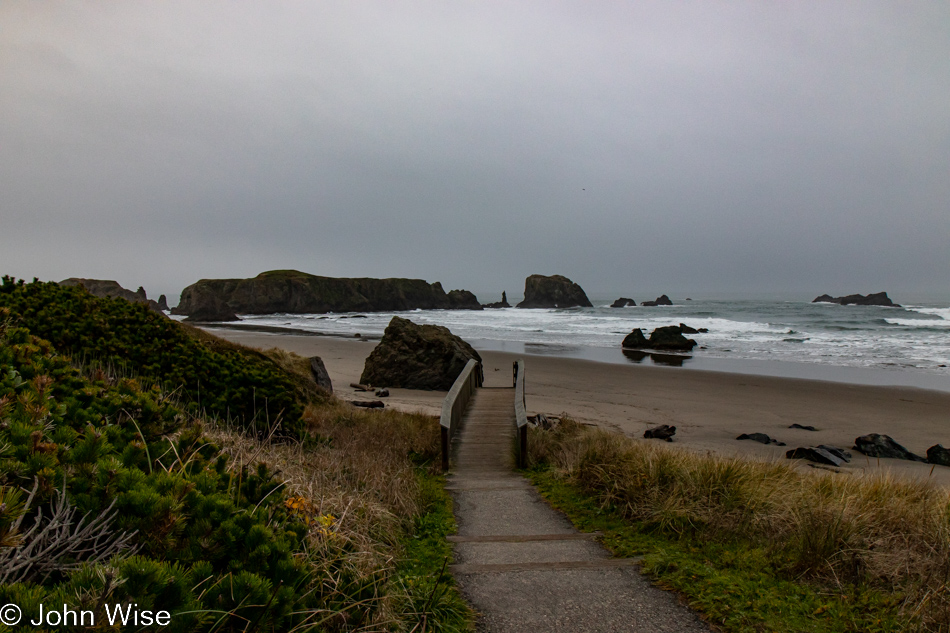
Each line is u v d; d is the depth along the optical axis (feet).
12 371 10.63
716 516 16.16
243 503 9.71
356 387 70.95
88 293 27.94
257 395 23.90
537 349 122.83
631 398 64.90
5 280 24.84
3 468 6.36
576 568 13.20
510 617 10.63
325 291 393.70
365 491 17.13
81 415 9.88
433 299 451.53
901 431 50.75
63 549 6.11
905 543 13.01
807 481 21.07
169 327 27.68
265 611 6.26
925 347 120.98
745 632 9.88
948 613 9.84
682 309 313.12
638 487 18.80
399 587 11.07
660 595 11.59
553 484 23.56
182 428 12.12
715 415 56.34
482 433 35.73
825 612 10.49
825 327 171.94
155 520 6.47
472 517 18.71
